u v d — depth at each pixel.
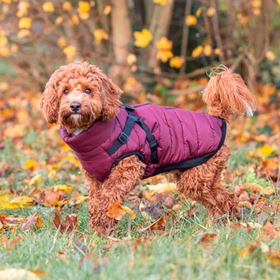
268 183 7.12
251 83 12.27
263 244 4.55
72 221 5.72
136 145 5.52
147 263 4.19
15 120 12.33
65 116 5.44
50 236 5.31
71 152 9.36
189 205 6.34
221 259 4.31
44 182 7.82
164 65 13.53
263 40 12.60
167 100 12.63
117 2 12.00
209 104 6.05
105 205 5.54
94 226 5.67
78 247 4.84
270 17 13.43
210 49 11.55
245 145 9.73
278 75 14.27
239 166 8.16
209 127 5.83
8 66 16.05
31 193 7.19
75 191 7.30
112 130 5.49
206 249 4.51
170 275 4.08
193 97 12.77
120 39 12.04
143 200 6.70
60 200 6.89
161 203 6.60
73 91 5.42
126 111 5.76
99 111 5.40
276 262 4.34
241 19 12.23
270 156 8.73
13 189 7.49
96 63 12.32
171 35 13.42
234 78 6.04
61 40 11.58
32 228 5.68
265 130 10.98
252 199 6.53
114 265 4.16
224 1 14.75
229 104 5.89
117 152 5.48
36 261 4.61
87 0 12.22
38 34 12.32
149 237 5.16
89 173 5.70
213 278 4.11
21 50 12.63
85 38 12.41
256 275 4.14
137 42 10.27
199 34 12.78
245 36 13.04
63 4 11.50
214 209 5.98
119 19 12.03
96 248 4.94
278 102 13.12
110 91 5.61
